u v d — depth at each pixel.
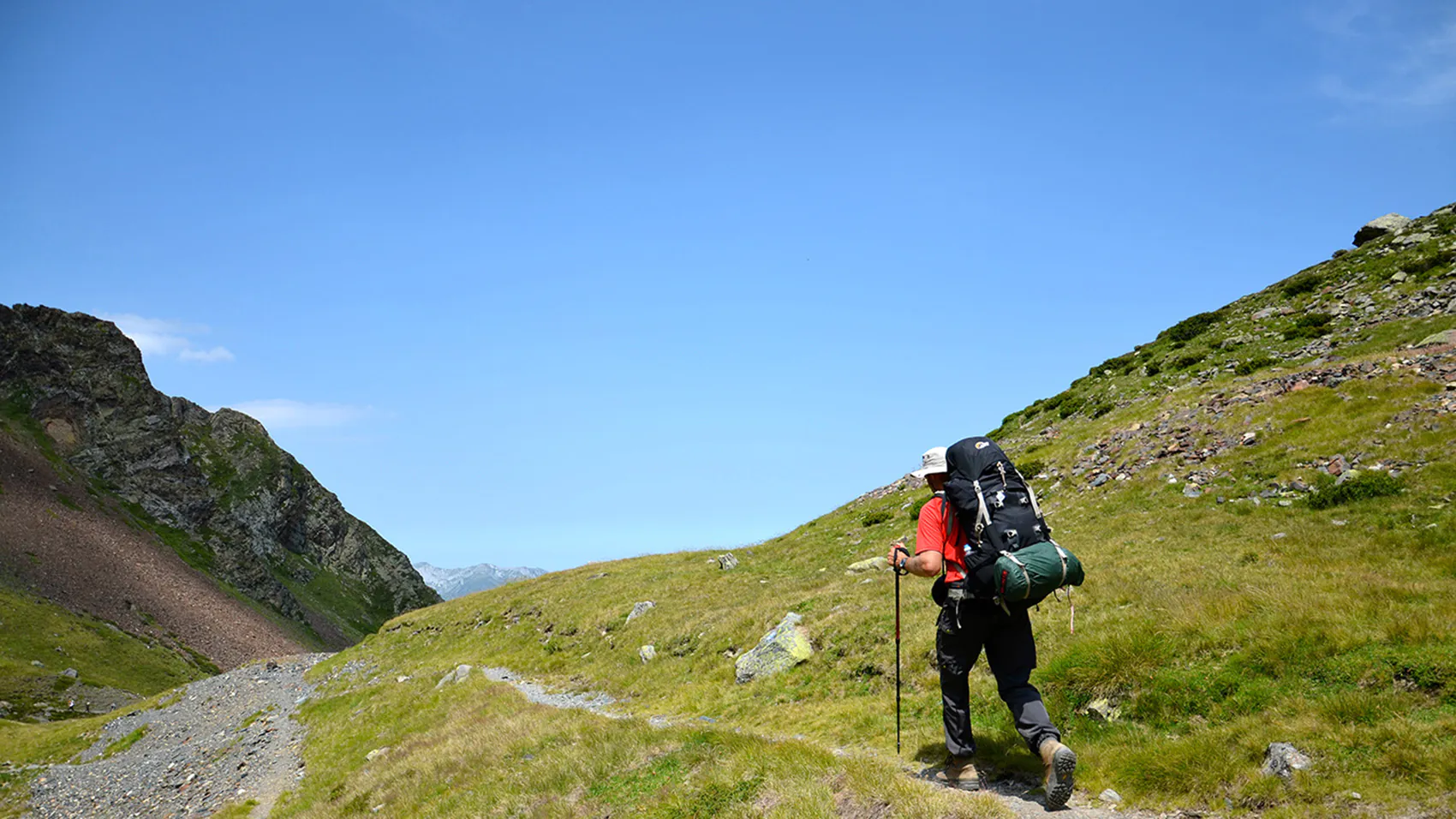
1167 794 7.52
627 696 23.58
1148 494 25.48
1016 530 7.10
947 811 7.31
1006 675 7.53
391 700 35.56
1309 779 6.95
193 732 48.81
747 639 23.03
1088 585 16.19
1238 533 19.53
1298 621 10.15
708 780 10.14
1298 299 47.88
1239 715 8.90
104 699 115.56
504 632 42.25
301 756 34.38
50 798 42.03
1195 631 10.90
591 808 11.21
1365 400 24.45
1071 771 6.86
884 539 35.94
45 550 179.25
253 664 65.19
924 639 16.22
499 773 15.57
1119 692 10.20
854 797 8.30
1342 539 17.02
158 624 178.38
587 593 42.97
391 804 18.55
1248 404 28.38
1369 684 8.57
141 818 34.50
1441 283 38.28
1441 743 6.95
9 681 111.25
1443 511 16.72
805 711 15.60
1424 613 9.70
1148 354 52.09
